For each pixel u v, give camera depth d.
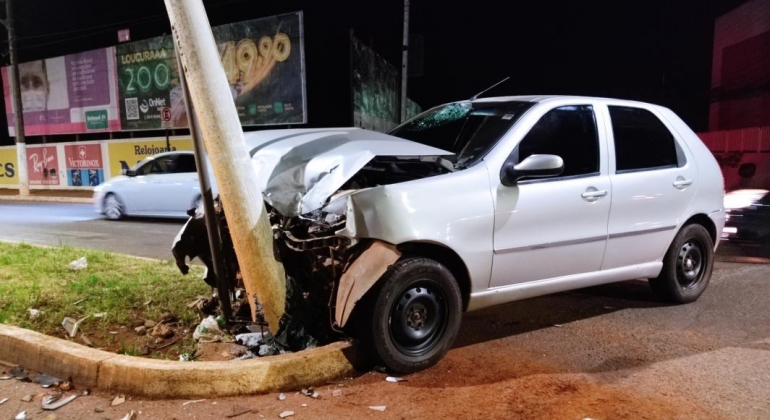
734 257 7.98
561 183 4.63
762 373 4.08
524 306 5.78
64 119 26.36
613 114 5.20
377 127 20.83
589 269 4.91
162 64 22.88
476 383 3.93
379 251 3.83
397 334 3.99
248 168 3.99
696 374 4.07
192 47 3.80
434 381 3.96
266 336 4.41
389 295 3.89
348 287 3.81
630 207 5.05
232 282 5.16
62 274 6.63
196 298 5.58
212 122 3.87
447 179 4.14
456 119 5.25
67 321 4.84
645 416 3.45
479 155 4.46
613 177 4.96
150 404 3.66
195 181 12.86
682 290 5.74
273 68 20.86
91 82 25.03
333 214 4.16
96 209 14.30
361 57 18.30
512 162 4.45
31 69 26.80
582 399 3.68
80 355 4.00
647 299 5.98
